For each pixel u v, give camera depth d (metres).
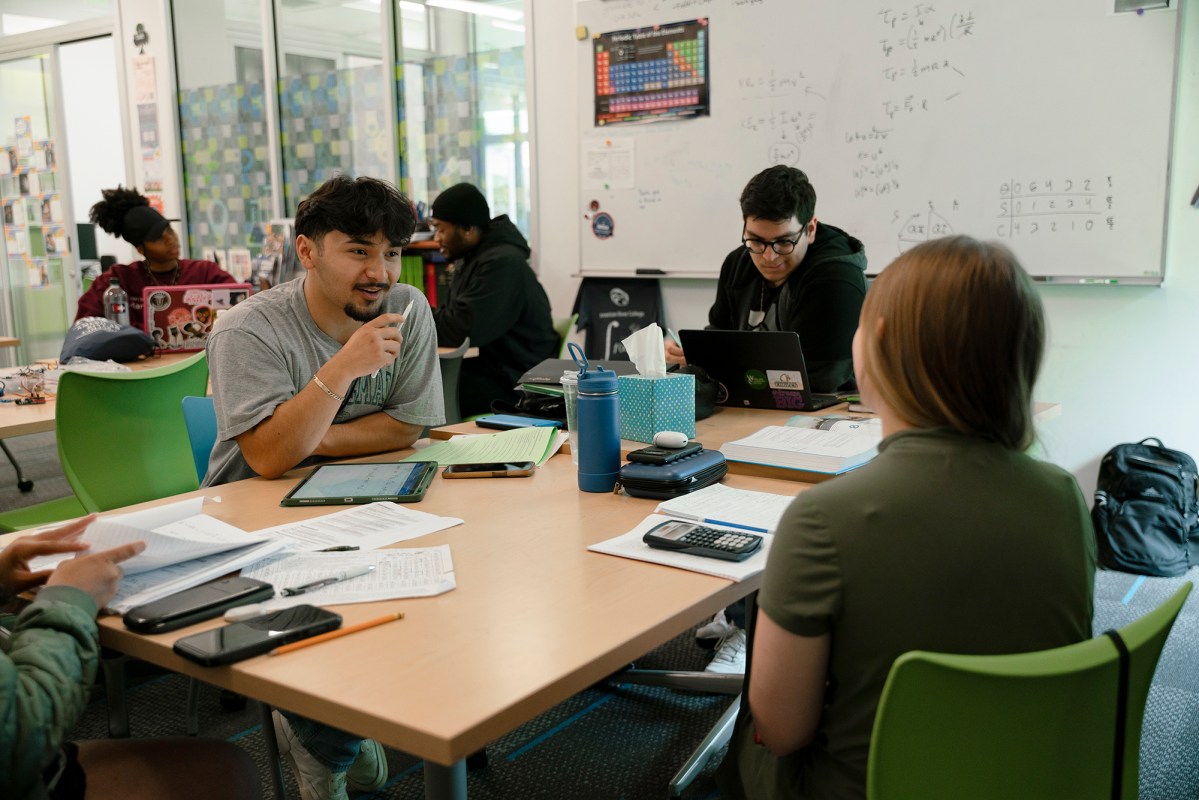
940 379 0.95
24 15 6.98
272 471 1.86
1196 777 2.06
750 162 4.12
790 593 0.96
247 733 2.30
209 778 1.25
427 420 2.14
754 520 1.49
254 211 6.06
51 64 6.89
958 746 0.89
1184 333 3.33
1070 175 3.41
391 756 2.20
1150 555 3.22
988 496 0.95
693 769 2.01
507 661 1.01
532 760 2.16
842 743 1.00
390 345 1.89
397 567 1.32
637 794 2.02
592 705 2.42
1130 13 3.23
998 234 3.58
